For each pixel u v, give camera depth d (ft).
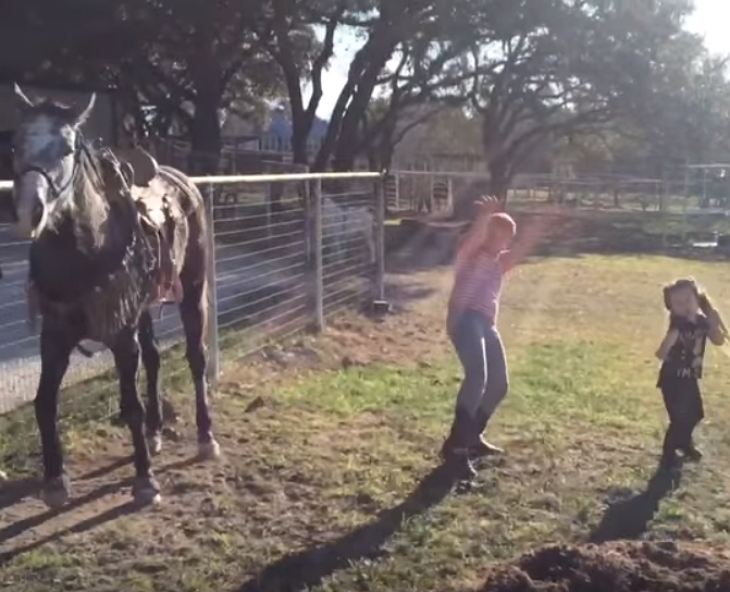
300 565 18.30
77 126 17.53
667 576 16.80
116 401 27.91
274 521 20.36
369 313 46.21
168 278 21.47
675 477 23.18
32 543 19.12
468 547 19.07
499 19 105.50
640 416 28.84
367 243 52.70
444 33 107.45
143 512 20.75
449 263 73.97
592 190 152.56
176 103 118.32
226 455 24.41
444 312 48.39
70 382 29.07
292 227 53.21
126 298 19.45
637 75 124.98
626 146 181.37
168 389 30.04
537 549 18.31
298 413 28.35
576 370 35.40
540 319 48.16
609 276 68.69
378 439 25.98
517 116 149.79
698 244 96.02
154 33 95.81
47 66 98.17
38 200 16.30
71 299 18.76
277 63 121.60
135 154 22.56
